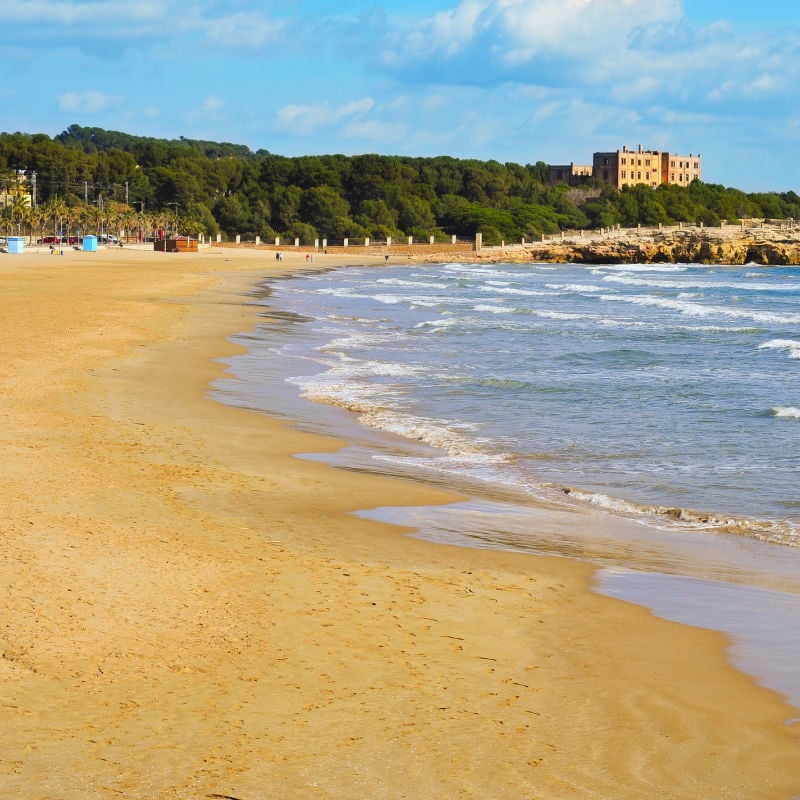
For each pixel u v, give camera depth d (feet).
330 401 82.07
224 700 24.73
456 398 85.76
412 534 43.32
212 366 99.14
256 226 561.43
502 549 41.65
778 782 21.61
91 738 22.45
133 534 39.73
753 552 43.62
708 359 120.16
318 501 48.42
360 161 638.94
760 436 71.15
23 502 43.62
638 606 34.35
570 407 82.74
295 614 31.40
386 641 29.43
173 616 30.58
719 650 29.96
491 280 330.75
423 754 22.31
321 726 23.50
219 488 49.55
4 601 30.89
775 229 612.29
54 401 72.79
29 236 544.62
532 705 25.25
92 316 142.72
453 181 650.84
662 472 59.77
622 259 539.29
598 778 21.53
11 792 20.01
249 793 20.38
